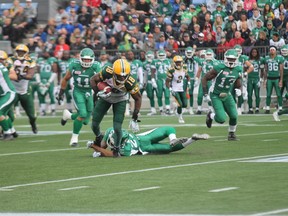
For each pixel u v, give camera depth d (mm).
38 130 54719
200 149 38844
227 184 27172
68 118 42656
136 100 35594
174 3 80312
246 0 76188
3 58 45594
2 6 86938
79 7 81125
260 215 21859
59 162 34844
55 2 86938
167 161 34062
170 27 77500
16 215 22797
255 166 31781
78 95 41969
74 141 42344
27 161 35500
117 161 34469
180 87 59906
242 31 74062
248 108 75875
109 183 28188
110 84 35188
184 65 59594
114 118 35625
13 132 47938
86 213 22891
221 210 22719
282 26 74500
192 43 76062
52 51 77500
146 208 23359
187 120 63031
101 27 78375
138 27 78500
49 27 79625
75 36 77875
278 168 31000
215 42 75438
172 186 27094
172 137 36312
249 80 70438
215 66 43125
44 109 74500
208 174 29734
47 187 27719
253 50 70688
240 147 39750
